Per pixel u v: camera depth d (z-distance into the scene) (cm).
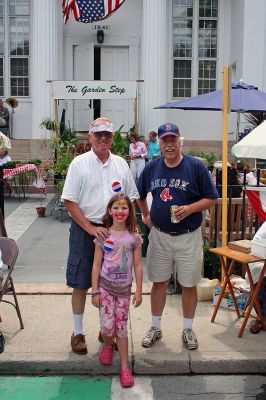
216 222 646
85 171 433
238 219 670
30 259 749
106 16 1373
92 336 483
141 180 477
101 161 439
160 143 442
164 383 423
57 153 1318
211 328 499
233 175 775
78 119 1769
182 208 436
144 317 527
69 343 468
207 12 1770
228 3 1766
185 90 1791
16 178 1356
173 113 1750
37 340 474
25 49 1761
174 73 1784
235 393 407
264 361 437
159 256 459
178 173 445
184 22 1770
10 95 1769
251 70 1594
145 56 1581
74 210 433
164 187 448
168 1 1752
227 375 437
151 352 449
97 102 1777
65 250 804
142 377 434
